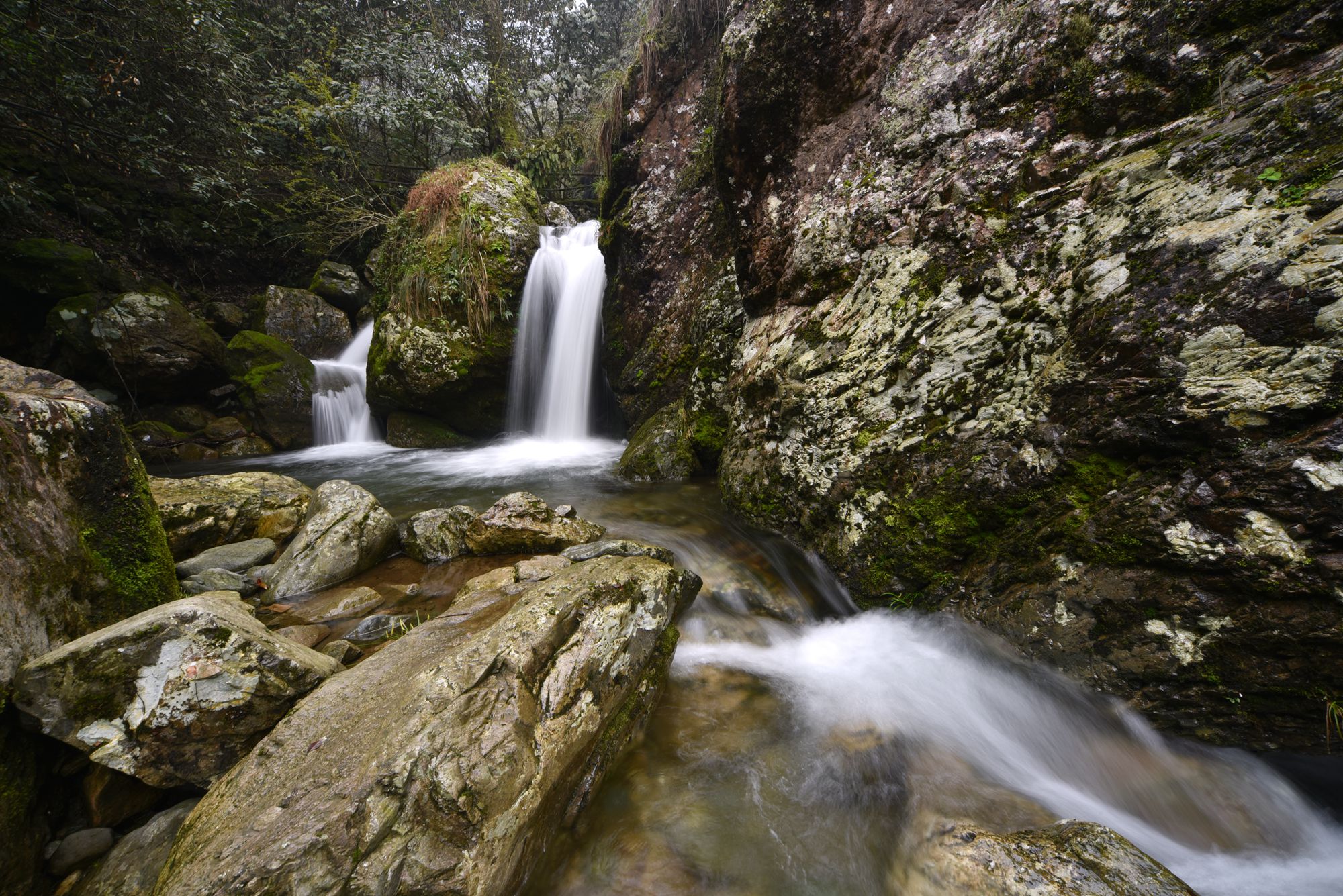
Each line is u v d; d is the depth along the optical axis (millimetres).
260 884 1348
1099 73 2674
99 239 9031
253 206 9766
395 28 11703
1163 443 1996
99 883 1655
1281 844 1806
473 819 1559
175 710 1886
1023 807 1939
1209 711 1958
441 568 3818
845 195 3832
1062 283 2459
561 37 13836
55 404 2201
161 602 2506
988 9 3260
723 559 3861
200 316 9602
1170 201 2162
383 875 1428
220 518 4020
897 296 3195
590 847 1876
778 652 2992
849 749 2273
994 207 2900
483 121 12664
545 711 1935
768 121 4480
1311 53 2084
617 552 3523
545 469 6727
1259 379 1795
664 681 2625
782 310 4328
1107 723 2133
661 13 7223
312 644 2830
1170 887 1414
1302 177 1841
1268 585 1755
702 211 6441
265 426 8383
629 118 7348
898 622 2854
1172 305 2027
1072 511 2230
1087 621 2156
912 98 3500
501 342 8547
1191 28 2402
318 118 9844
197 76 7406
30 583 1928
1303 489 1692
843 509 3180
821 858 1830
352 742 1726
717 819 1975
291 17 11070
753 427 4164
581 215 13352
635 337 7195
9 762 1690
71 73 6207
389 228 9945
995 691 2422
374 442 9383
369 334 10688
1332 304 1674
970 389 2699
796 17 4188
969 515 2596
